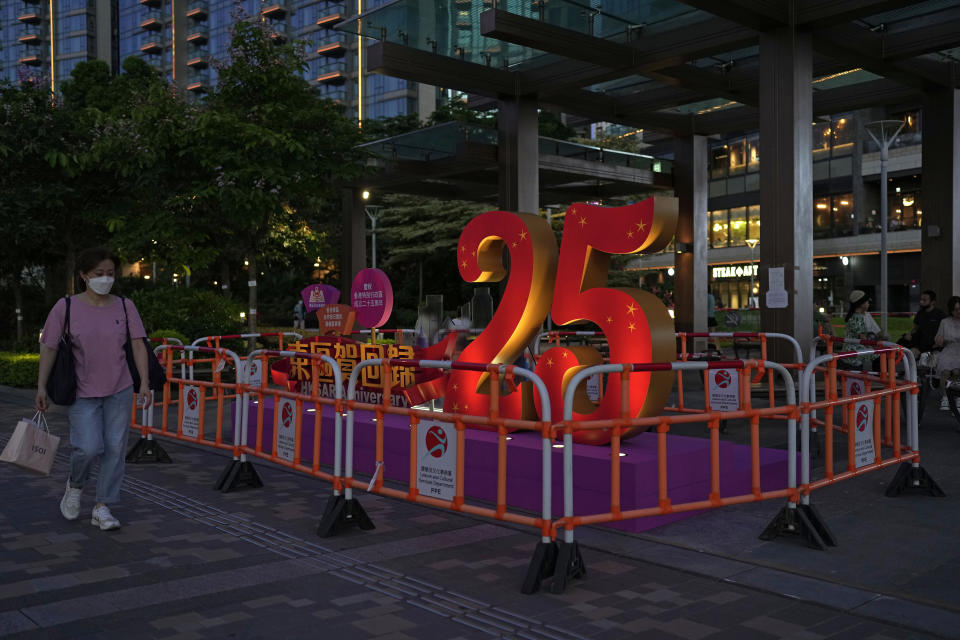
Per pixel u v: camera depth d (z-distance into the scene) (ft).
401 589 14.14
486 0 42.01
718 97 55.98
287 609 13.16
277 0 247.09
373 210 123.13
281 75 47.55
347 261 77.25
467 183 77.66
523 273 23.77
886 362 25.63
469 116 108.58
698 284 71.26
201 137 44.55
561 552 14.17
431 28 47.42
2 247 55.93
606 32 47.73
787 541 16.99
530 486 19.89
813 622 12.48
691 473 19.44
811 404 17.28
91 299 18.11
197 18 268.62
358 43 239.09
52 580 14.70
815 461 26.30
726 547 16.67
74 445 18.08
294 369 30.63
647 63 47.32
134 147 45.91
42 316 76.13
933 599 13.43
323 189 51.96
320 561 15.85
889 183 141.90
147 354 18.76
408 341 53.78
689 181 71.36
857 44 44.68
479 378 24.38
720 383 29.35
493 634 12.10
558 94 57.31
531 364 34.71
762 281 40.93
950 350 34.81
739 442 29.35
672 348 21.02
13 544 17.11
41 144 50.08
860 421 19.12
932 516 19.10
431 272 122.72
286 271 131.64
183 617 12.81
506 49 50.01
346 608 13.21
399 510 20.10
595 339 71.20
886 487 22.02
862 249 142.72
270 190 45.73
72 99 89.51
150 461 27.07
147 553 16.44
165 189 47.09
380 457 17.65
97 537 17.67
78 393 17.99
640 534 17.70
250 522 18.93
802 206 40.06
